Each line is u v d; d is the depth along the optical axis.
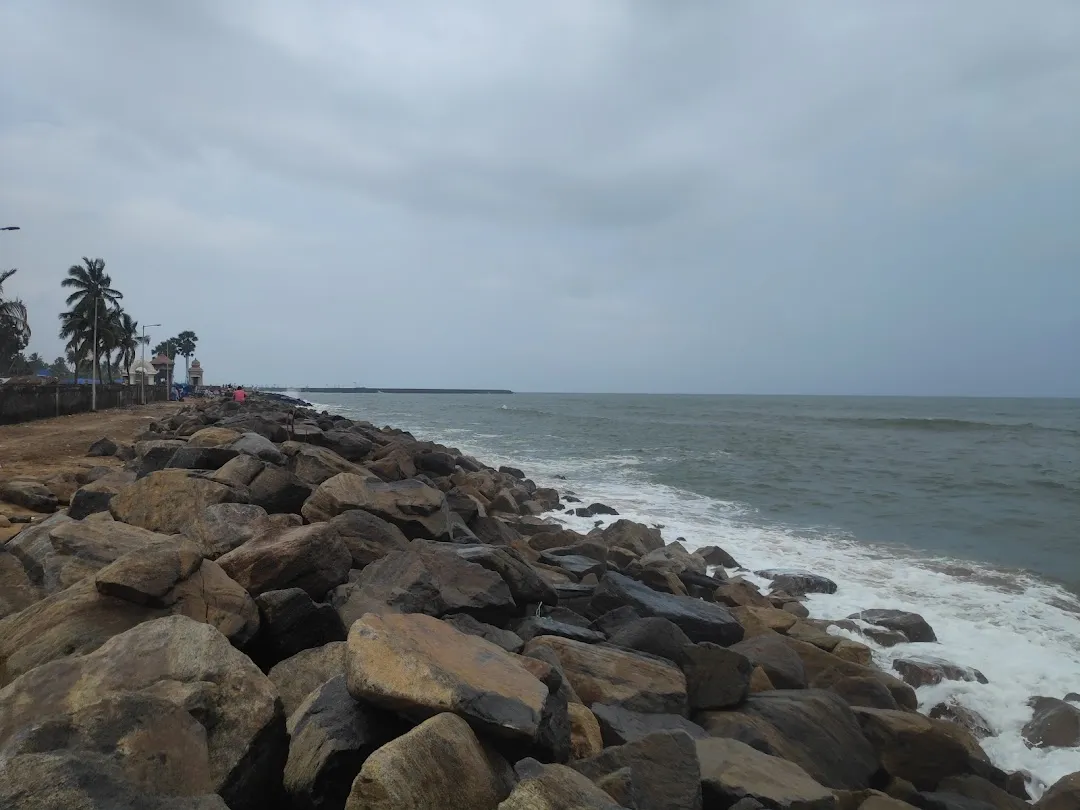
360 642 4.45
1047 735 7.29
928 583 12.48
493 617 7.62
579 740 5.21
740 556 14.38
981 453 36.88
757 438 46.75
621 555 12.67
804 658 8.26
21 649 4.61
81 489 9.77
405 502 9.89
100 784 3.07
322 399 167.75
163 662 3.97
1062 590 12.16
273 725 3.96
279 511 10.04
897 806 5.32
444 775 3.60
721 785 4.89
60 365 94.25
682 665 6.87
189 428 21.38
